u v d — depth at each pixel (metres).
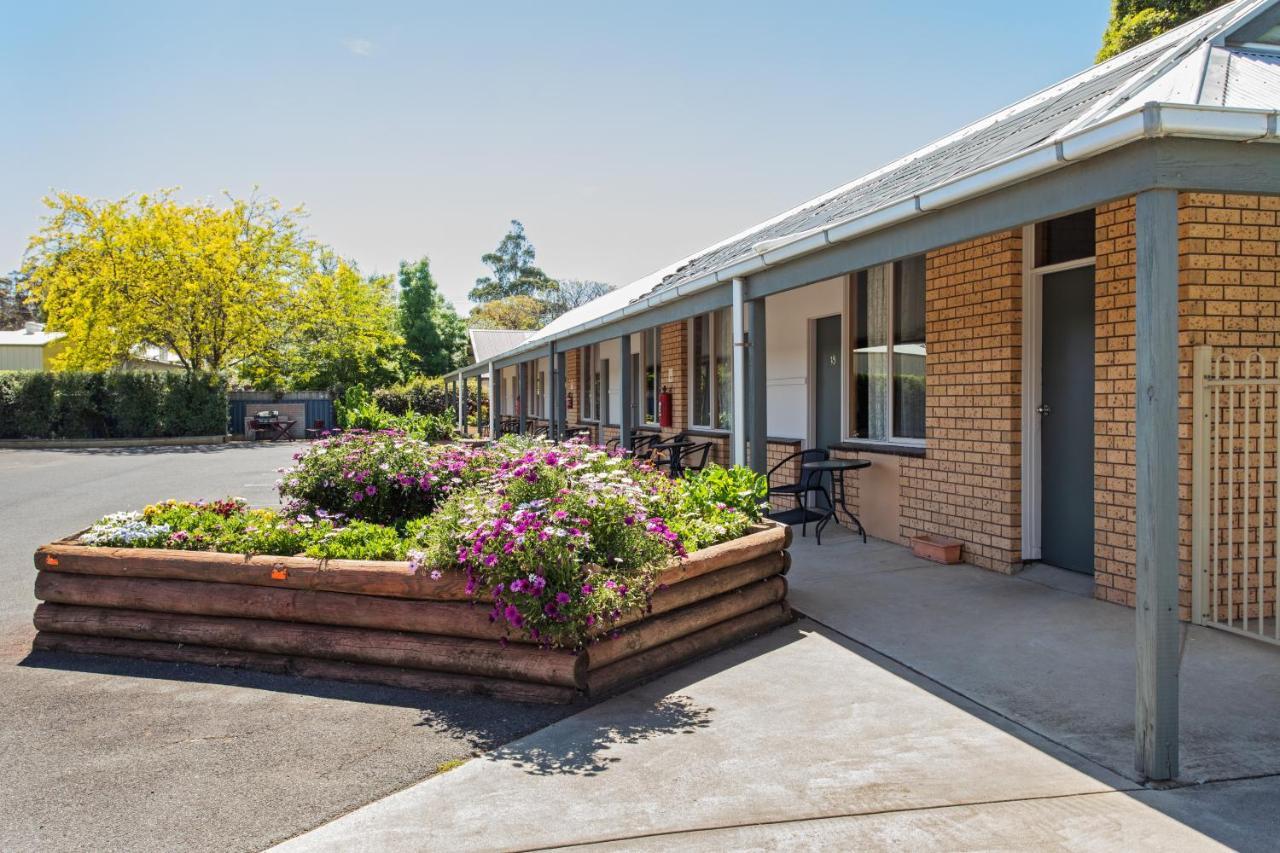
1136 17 16.69
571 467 5.13
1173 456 3.22
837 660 4.84
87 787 3.45
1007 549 6.56
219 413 27.72
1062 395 6.43
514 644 4.48
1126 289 5.45
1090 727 3.78
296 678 4.79
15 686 4.72
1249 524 5.27
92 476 16.59
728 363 11.98
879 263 5.23
